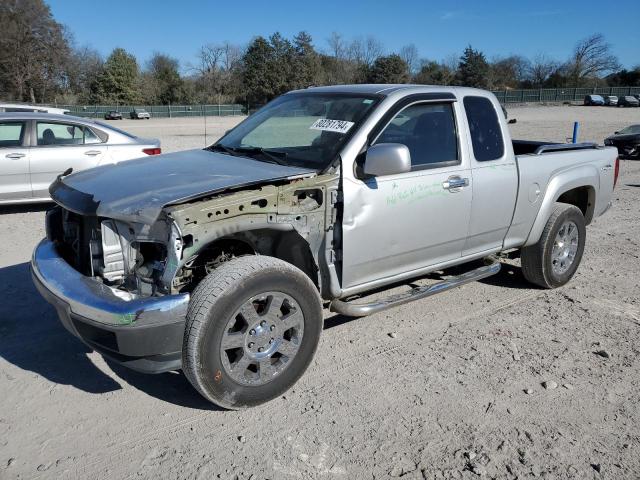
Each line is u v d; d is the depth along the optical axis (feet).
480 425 11.28
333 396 12.19
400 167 11.86
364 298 17.08
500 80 294.87
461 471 10.00
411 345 14.57
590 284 19.39
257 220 11.20
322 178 12.10
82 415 11.42
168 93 263.70
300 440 10.73
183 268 11.46
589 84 284.61
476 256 16.06
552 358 14.02
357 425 11.21
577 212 18.37
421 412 11.67
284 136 14.16
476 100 15.58
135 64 264.72
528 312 16.83
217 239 11.38
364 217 12.81
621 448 10.71
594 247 24.17
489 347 14.52
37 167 28.32
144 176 12.30
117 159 30.30
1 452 10.29
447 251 15.14
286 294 11.37
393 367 13.44
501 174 15.67
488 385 12.73
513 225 16.60
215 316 10.44
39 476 9.70
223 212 10.70
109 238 11.28
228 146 15.12
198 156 14.33
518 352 14.30
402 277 14.39
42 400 11.89
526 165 16.51
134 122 172.65
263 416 11.46
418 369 13.37
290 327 11.71
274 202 11.38
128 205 10.71
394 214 13.33
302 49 248.93
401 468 10.05
